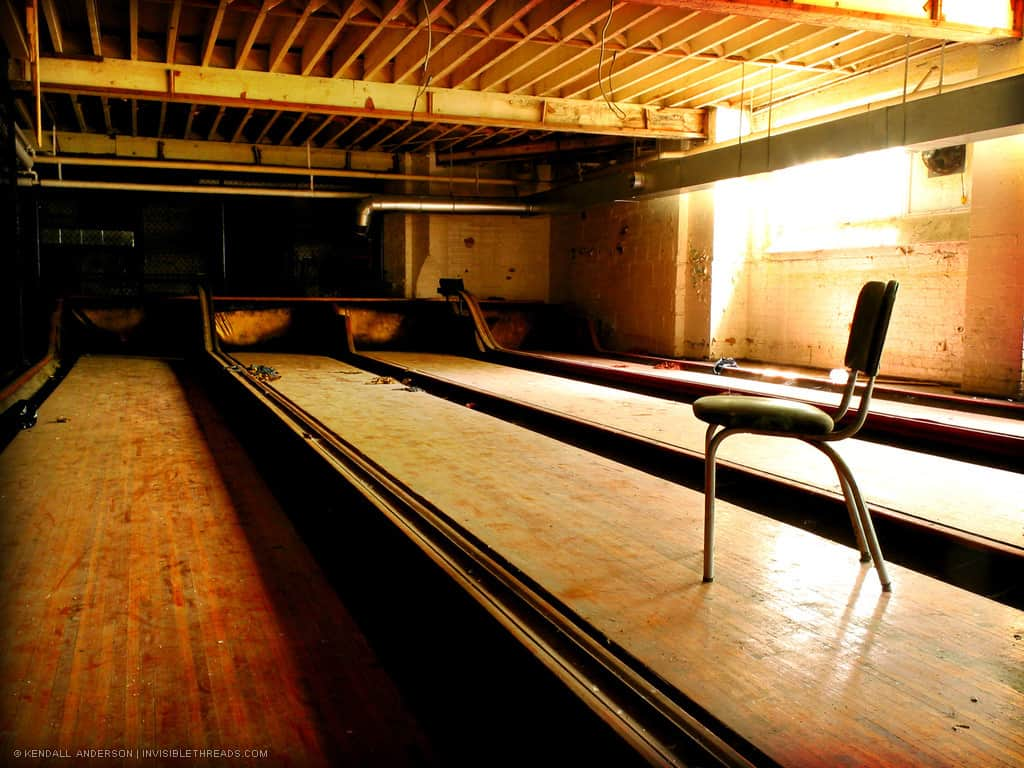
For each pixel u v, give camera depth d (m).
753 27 6.23
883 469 3.94
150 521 3.33
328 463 3.65
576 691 1.59
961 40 5.73
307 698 1.96
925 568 2.91
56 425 5.37
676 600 2.10
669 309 10.20
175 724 1.81
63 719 1.81
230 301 11.02
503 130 10.09
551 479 3.53
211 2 5.34
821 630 1.91
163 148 10.64
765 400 2.26
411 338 11.55
